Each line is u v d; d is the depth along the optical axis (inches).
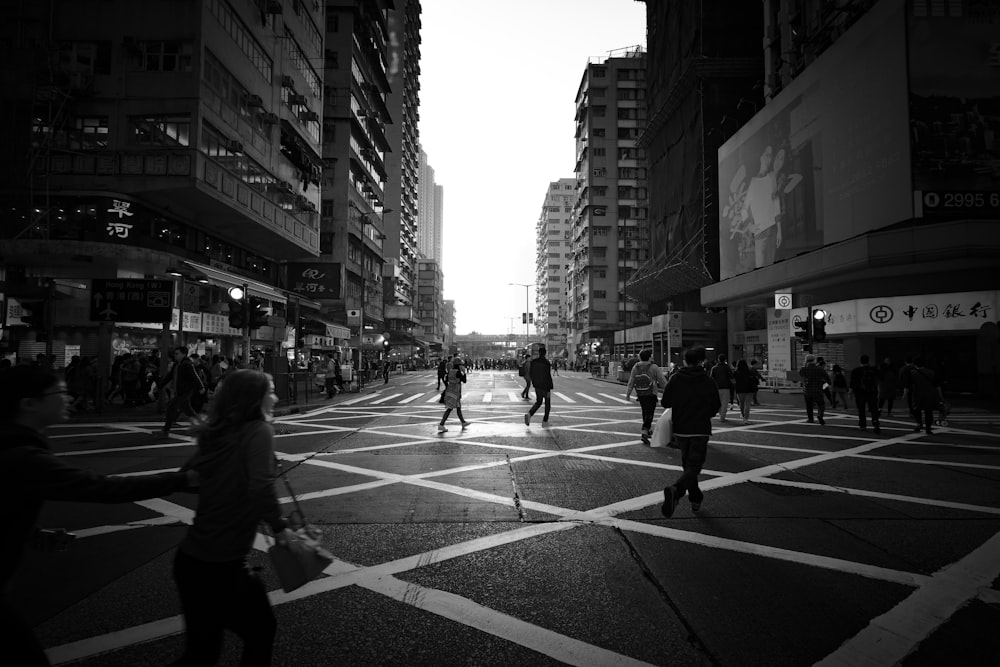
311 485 274.4
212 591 85.6
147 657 113.0
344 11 1749.5
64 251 691.4
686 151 1752.0
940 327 768.3
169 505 237.5
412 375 1996.8
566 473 303.1
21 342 707.4
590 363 2416.3
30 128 735.7
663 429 229.0
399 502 242.2
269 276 1251.8
